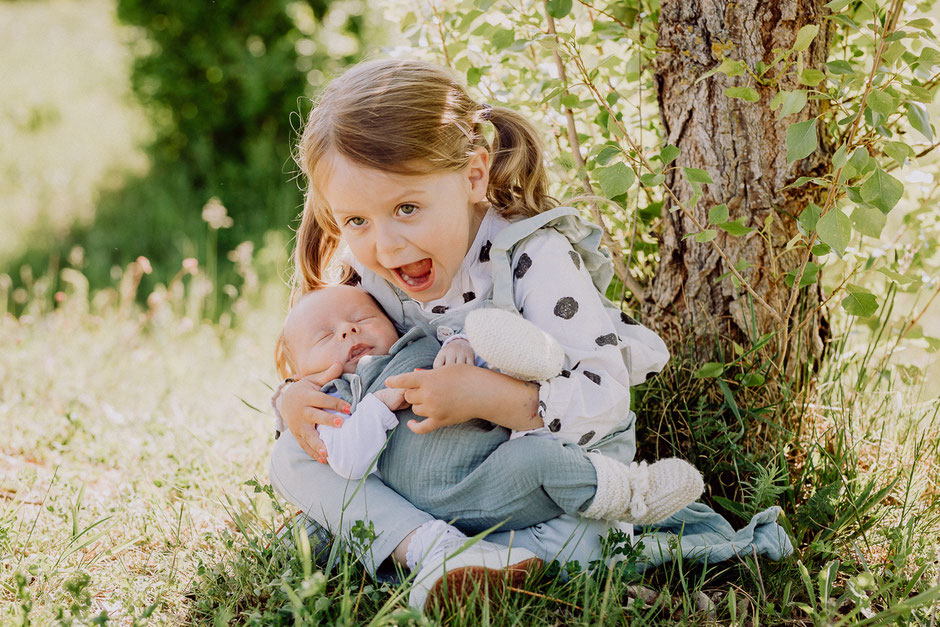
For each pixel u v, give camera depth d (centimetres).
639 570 195
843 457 228
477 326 178
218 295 509
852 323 275
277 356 227
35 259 564
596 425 190
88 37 1162
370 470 183
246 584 190
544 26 264
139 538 213
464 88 208
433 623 157
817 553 206
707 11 232
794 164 235
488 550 174
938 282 278
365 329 211
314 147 193
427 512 191
